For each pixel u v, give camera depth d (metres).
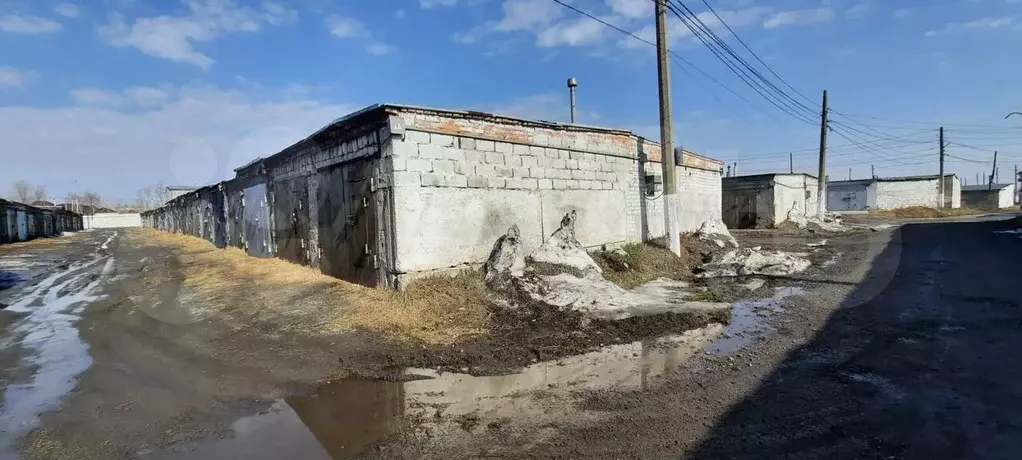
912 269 11.36
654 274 11.09
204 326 7.49
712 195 19.72
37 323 8.34
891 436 3.57
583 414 4.13
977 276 10.00
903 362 5.12
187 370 5.53
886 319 6.89
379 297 7.85
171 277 13.09
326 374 5.26
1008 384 4.41
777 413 4.01
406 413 4.28
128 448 3.77
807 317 7.23
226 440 3.87
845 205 49.50
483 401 4.49
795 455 3.35
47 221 44.28
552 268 9.03
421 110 8.14
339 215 10.05
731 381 4.77
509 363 5.52
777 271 11.40
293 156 12.69
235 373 5.37
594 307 7.69
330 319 7.23
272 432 3.99
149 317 8.37
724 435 3.67
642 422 3.93
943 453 3.31
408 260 8.05
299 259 12.64
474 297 7.77
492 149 9.31
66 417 4.35
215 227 23.55
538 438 3.73
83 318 8.65
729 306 7.91
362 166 8.97
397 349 5.94
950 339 5.82
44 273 15.65
